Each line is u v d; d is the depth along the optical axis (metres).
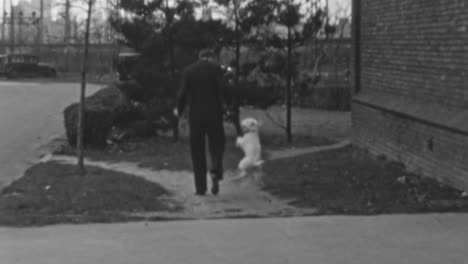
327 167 11.83
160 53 16.33
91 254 6.63
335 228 7.57
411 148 11.22
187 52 16.27
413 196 9.18
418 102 11.17
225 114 16.48
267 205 9.02
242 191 10.02
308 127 20.03
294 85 17.50
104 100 16.72
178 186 10.52
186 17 16.42
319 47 31.14
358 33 14.38
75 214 8.38
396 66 12.24
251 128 10.38
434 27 10.51
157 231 7.55
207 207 8.93
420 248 6.72
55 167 12.10
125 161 13.30
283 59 16.67
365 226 7.63
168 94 16.16
